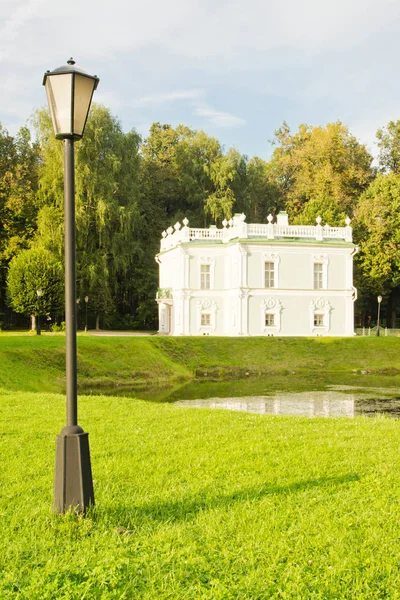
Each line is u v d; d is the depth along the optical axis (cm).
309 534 605
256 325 4197
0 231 5338
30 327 5631
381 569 533
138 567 532
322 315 4319
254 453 941
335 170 6406
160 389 2845
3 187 5250
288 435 1094
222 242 4384
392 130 6519
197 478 808
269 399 2488
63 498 641
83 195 4838
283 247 4241
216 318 4353
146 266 5872
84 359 3133
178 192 6512
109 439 1045
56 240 4641
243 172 6475
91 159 4828
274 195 7038
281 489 754
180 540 585
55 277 4100
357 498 719
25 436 1062
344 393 2702
